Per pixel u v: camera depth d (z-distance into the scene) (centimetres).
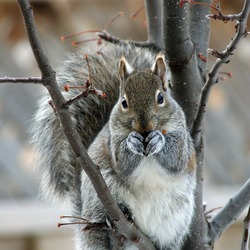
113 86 1119
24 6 759
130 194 953
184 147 945
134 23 1900
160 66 952
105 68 1143
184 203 964
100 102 1111
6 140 1669
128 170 939
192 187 966
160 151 938
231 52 841
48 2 1853
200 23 973
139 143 905
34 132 1168
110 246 982
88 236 997
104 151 970
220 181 1747
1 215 1507
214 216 986
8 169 1617
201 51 970
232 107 1902
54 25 1884
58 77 1164
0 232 1500
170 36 920
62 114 790
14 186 1595
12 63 1842
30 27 763
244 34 821
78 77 1146
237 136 1848
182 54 927
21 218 1512
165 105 928
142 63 1133
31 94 1761
